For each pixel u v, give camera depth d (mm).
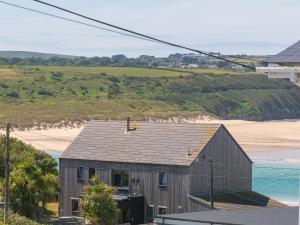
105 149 115625
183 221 50281
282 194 155625
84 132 121250
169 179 107938
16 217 86938
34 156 122125
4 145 119875
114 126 120125
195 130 112625
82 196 107500
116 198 108625
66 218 102562
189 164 106062
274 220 47562
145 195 109875
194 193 106938
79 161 115750
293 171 194625
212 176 104500
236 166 115375
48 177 103062
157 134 114625
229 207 103875
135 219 108625
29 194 98125
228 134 114000
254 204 108500
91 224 102312
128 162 111375
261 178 180375
